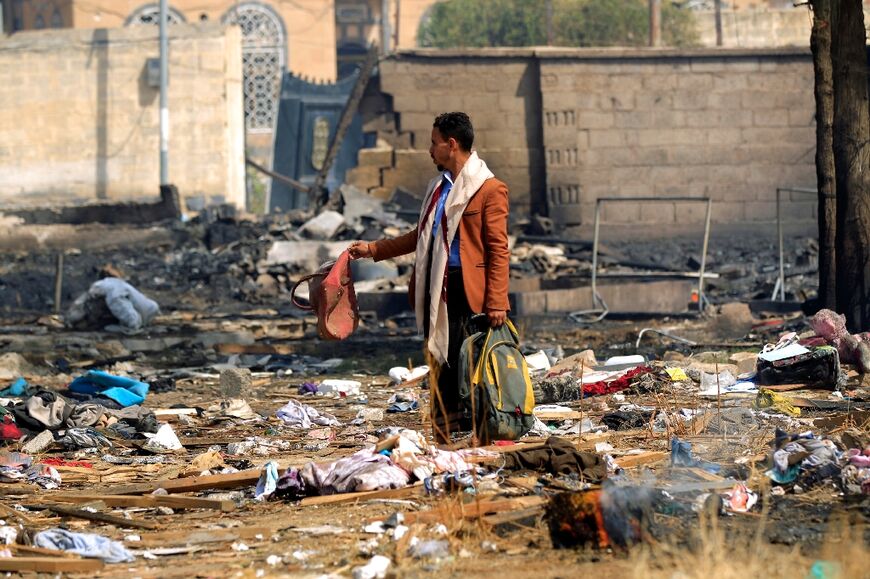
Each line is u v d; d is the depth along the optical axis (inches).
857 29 1051.3
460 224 546.0
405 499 481.1
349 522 446.9
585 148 2613.2
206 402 891.4
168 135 2910.9
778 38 3833.7
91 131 2950.3
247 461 609.9
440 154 556.4
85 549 414.0
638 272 2078.0
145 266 2208.4
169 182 2918.3
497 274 543.8
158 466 608.1
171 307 1800.0
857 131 1050.1
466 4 4074.8
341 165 3159.5
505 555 390.9
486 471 509.0
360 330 1469.0
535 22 3973.9
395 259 2016.5
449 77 2625.5
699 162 2632.9
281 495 514.0
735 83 2625.5
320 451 632.4
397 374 981.2
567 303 1600.6
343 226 2272.4
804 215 2637.8
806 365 790.5
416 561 385.4
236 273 2085.4
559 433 657.6
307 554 401.7
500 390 542.3
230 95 2987.2
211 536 435.8
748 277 2063.2
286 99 3230.8
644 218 2618.1
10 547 413.1
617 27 3828.7
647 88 2615.7
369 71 2603.3
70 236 2411.4
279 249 2119.8
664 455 547.5
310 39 4717.0
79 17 4687.5
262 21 4714.6
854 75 1050.1
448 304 553.0
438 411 564.7
